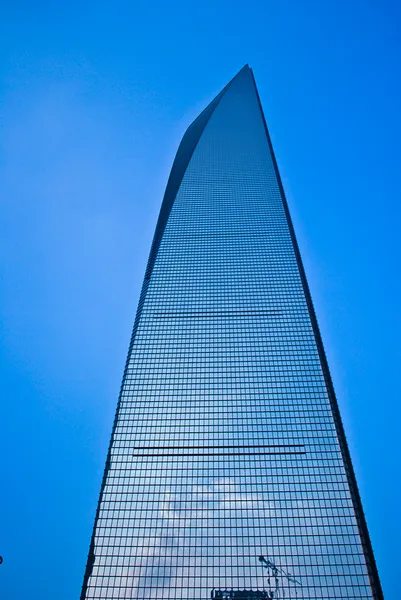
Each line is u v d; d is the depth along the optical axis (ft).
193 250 577.43
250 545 326.24
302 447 385.29
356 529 333.01
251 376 439.22
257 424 402.72
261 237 590.55
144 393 431.84
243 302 510.58
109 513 351.46
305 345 464.65
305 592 302.66
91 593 309.01
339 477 363.76
